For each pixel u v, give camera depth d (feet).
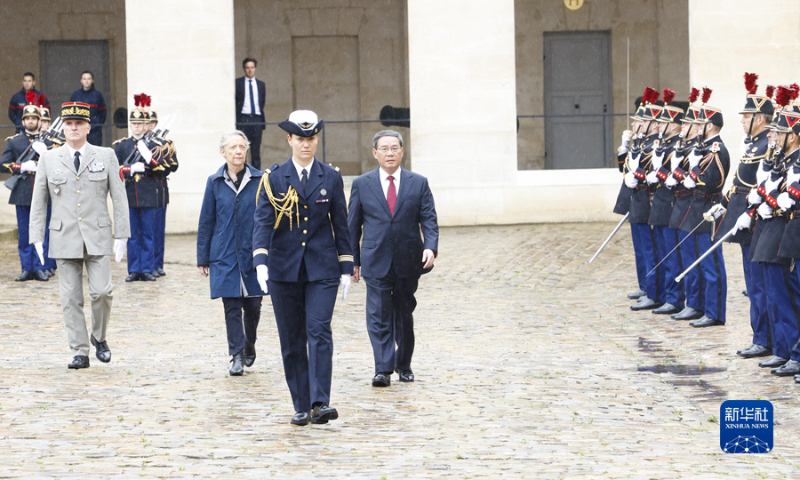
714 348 57.52
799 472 35.45
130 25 114.73
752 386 48.65
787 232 48.42
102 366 54.49
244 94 121.08
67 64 149.79
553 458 37.19
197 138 115.55
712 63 115.14
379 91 149.18
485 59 115.96
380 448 38.65
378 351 49.21
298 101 149.59
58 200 53.21
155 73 115.24
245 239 51.83
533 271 87.30
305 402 42.19
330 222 42.45
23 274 84.94
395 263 48.85
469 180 116.88
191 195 115.55
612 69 147.64
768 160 50.21
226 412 44.47
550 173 118.01
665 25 146.41
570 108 148.87
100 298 53.78
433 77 116.37
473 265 90.43
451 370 53.21
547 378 51.21
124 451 38.11
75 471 35.45
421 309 71.92
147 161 82.79
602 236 105.29
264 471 35.47
